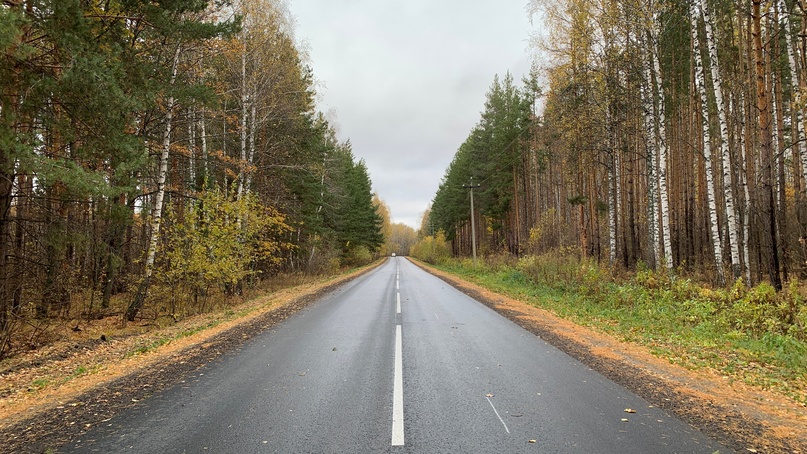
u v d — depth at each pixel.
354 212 50.75
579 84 19.30
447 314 12.66
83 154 9.23
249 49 19.02
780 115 16.19
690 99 19.78
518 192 41.59
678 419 4.68
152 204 16.80
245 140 19.64
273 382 6.06
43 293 12.20
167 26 11.41
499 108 42.03
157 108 15.27
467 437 4.19
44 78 8.45
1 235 9.46
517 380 6.11
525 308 14.23
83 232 11.09
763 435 4.28
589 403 5.17
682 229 24.58
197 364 7.21
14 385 6.59
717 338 9.29
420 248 89.62
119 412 5.01
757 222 17.27
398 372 6.52
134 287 15.26
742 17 18.38
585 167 24.67
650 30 16.45
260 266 28.08
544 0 20.11
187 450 3.97
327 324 10.97
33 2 8.59
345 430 4.38
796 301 10.39
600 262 22.19
